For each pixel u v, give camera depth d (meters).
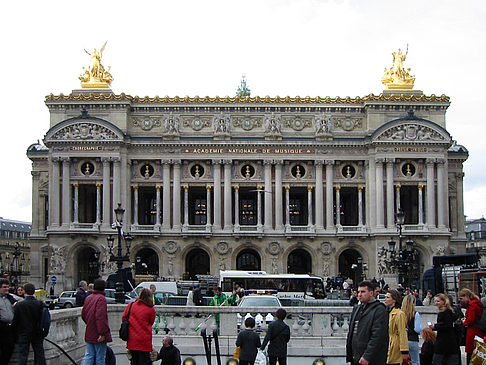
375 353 23.00
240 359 33.25
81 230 121.69
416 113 127.69
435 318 43.38
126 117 125.56
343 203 137.75
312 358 41.34
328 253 124.38
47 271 133.88
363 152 126.56
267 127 126.19
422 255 124.38
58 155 123.31
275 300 46.72
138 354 28.91
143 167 126.69
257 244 124.75
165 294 77.94
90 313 30.09
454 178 134.75
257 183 126.31
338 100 127.06
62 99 125.38
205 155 125.56
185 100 126.12
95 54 130.38
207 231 123.75
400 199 133.62
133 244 123.69
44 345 33.78
